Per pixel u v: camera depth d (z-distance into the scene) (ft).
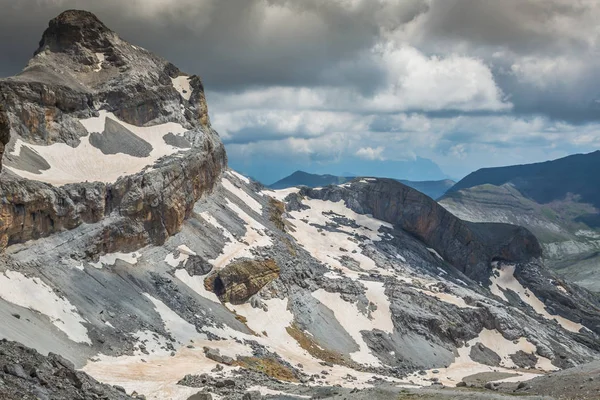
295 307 552.00
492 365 620.08
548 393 292.61
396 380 458.09
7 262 346.13
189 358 361.51
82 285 379.96
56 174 460.55
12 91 488.02
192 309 441.68
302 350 485.15
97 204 430.61
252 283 522.06
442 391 303.48
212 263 517.96
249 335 457.27
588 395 271.28
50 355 197.67
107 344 338.34
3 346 186.80
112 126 575.38
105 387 211.00
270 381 328.08
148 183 483.92
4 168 411.54
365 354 536.42
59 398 163.94
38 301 333.01
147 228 477.36
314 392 293.02
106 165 515.09
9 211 353.72
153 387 280.10
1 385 154.40
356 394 286.46
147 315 396.57
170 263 483.10
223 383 294.66
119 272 425.28
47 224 390.21
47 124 509.76
